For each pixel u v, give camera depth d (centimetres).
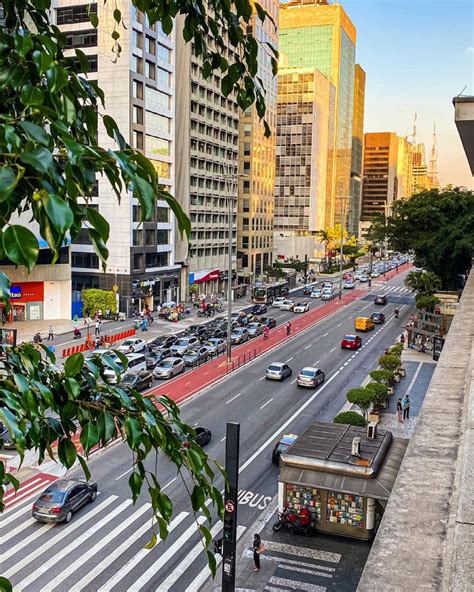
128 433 434
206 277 8675
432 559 409
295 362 5038
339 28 18375
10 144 286
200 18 500
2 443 382
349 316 7650
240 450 3022
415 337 5688
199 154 8419
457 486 476
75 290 6881
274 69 541
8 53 351
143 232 6881
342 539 2220
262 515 2373
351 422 2952
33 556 1998
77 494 2303
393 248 7425
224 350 5344
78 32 6281
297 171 14900
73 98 418
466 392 718
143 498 2438
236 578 1941
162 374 4325
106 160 327
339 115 18825
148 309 6900
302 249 14162
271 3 10356
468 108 1063
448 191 7288
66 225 278
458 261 7044
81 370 470
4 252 269
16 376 397
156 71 6825
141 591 1834
